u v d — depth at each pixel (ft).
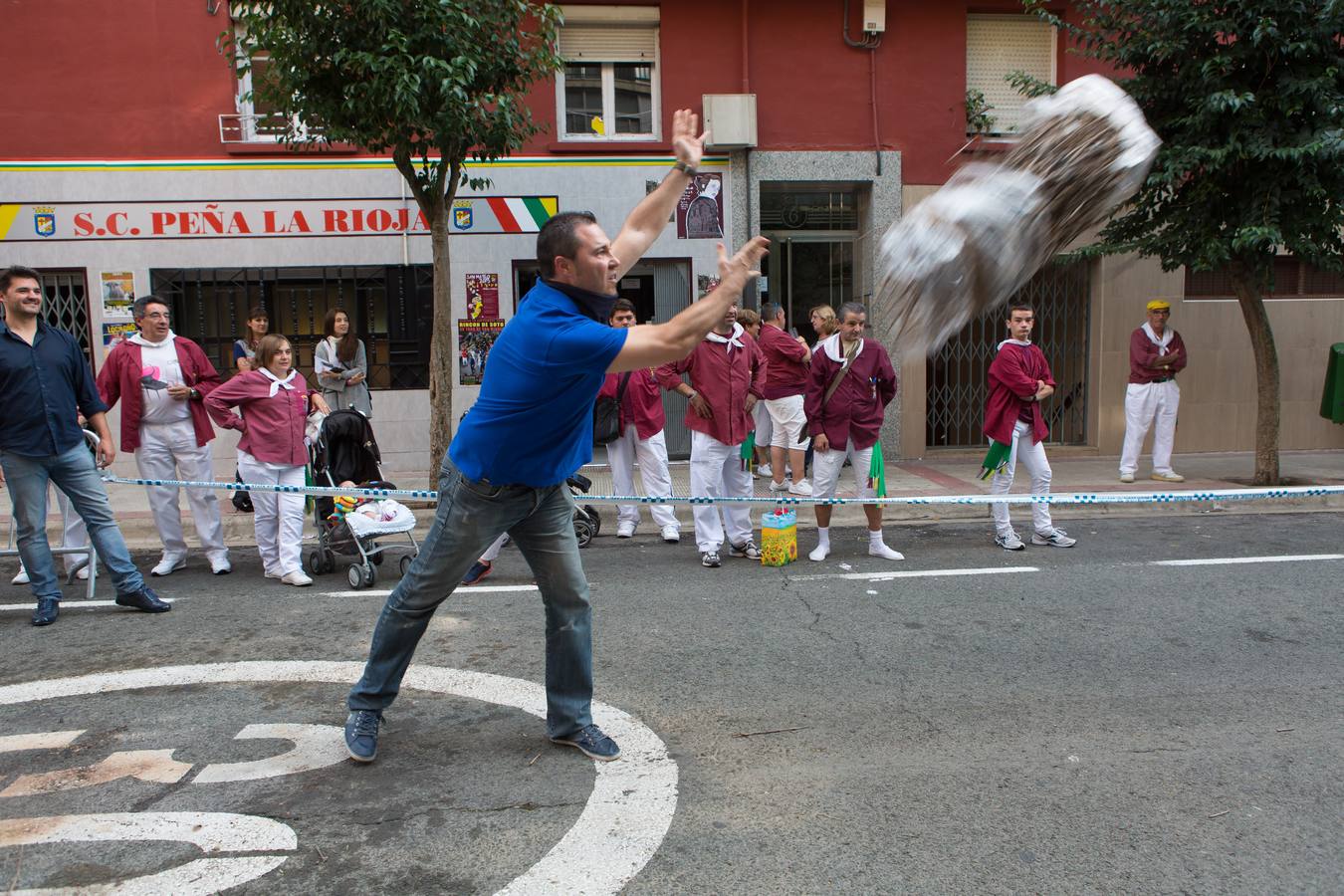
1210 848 9.81
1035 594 19.51
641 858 9.66
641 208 11.56
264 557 22.00
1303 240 29.12
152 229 35.35
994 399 23.93
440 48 24.57
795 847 9.87
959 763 11.82
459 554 11.35
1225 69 28.14
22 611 19.16
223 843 9.95
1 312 20.10
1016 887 9.12
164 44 35.01
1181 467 36.83
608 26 37.14
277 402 21.43
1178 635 16.76
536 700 13.98
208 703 13.91
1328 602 18.74
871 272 38.52
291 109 26.25
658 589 20.26
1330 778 11.38
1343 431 41.11
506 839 10.03
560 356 10.07
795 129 37.81
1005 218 8.59
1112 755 12.03
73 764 11.89
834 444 22.54
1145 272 39.63
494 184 36.42
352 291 36.50
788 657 15.75
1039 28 39.09
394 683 11.96
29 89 34.68
